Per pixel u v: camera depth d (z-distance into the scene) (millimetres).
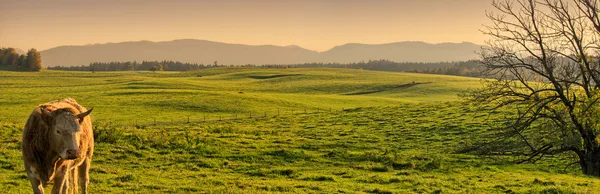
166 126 54812
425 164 27703
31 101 93250
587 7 24906
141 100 89688
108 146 27422
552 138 26688
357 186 20562
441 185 21219
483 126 44969
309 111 76250
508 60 26750
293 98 98562
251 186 19516
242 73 199000
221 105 84125
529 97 26234
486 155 32531
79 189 15914
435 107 62812
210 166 25266
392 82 148500
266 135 39656
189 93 100188
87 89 124375
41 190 11164
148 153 27094
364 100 101250
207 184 19609
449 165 28188
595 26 24766
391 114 59281
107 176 19938
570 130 25359
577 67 25391
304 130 49562
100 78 186250
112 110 78000
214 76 193250
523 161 28203
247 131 43250
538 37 25938
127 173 21188
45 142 10797
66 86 140250
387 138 41750
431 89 129500
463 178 23594
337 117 60969
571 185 21094
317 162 28125
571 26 25188
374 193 19078
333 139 40688
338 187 20188
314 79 166875
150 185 18516
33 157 10945
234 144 31828
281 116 68062
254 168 25188
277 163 27375
